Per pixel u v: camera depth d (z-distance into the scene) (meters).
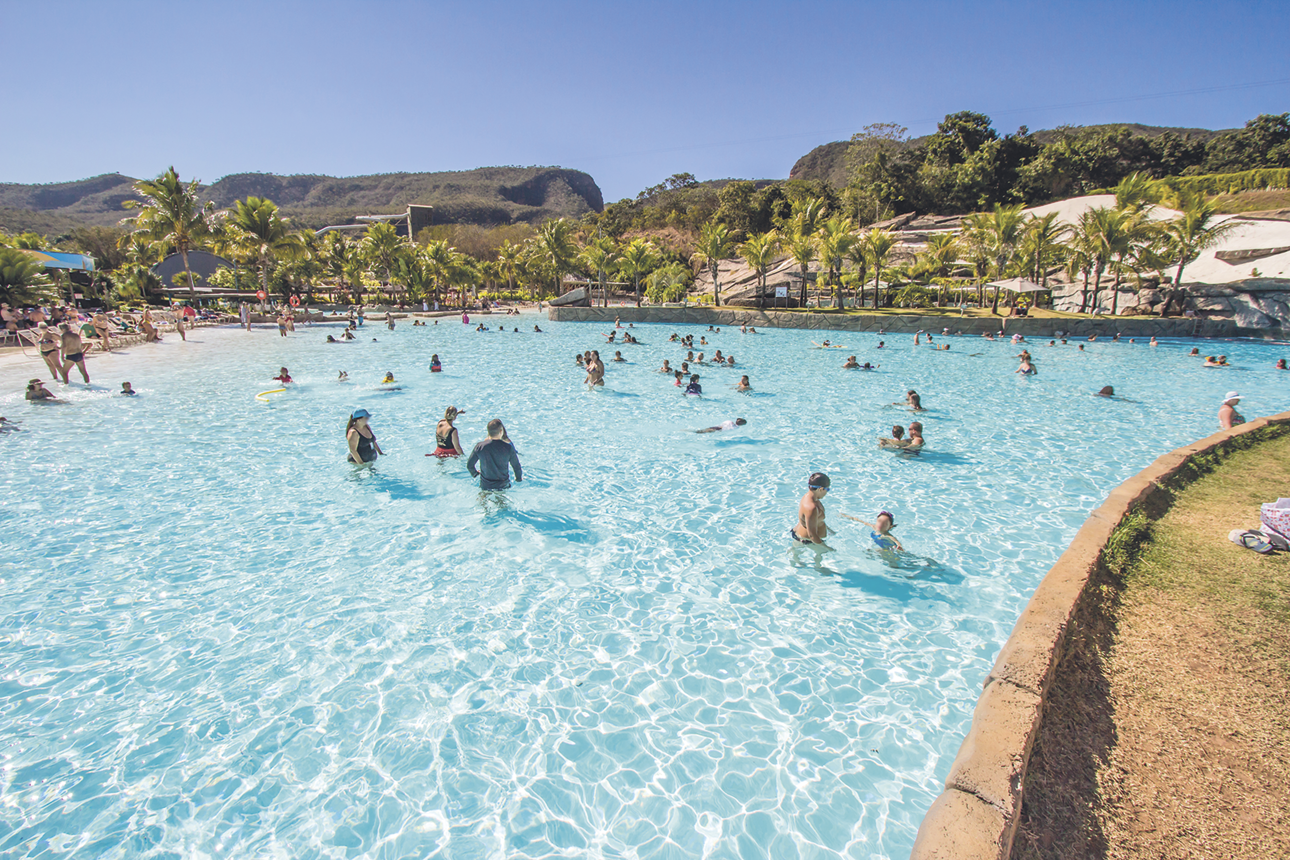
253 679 5.18
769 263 45.91
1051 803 3.38
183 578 6.87
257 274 63.38
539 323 46.09
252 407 15.72
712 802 3.97
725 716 4.74
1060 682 4.39
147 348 29.20
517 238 117.00
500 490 9.19
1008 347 28.98
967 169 71.19
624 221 109.81
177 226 48.28
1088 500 9.09
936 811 3.20
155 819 3.83
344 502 9.08
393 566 7.16
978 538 7.80
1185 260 33.62
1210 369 21.89
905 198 74.69
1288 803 3.32
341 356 26.64
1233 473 8.91
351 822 3.83
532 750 4.42
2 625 5.93
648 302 59.94
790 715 4.74
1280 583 5.64
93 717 4.71
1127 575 5.89
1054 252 39.75
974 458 11.21
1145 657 4.65
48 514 8.65
